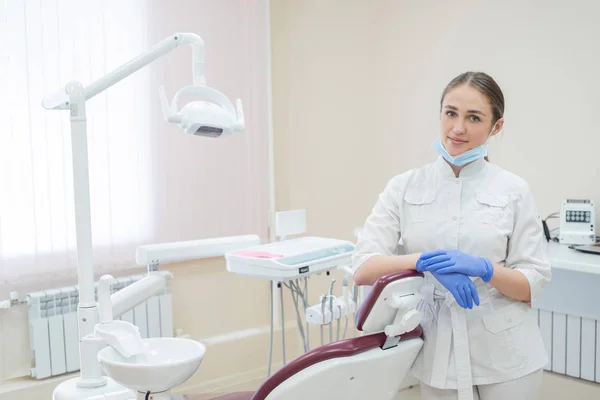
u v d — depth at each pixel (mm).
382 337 1245
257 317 3646
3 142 2695
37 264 2797
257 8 3455
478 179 1503
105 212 2980
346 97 3734
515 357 1435
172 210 3201
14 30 2695
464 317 1419
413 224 1521
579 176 2814
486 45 3148
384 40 3686
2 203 2703
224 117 1633
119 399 1616
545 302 2895
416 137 3539
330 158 3713
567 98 2834
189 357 1432
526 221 1454
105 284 1562
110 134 2988
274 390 1162
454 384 1417
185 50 3178
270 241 3635
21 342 2848
